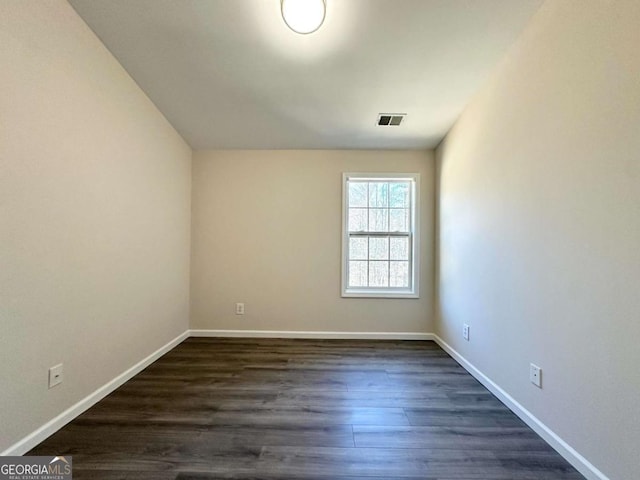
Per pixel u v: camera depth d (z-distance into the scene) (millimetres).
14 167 1568
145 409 2084
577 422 1553
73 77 1951
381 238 3838
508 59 2180
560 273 1684
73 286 1959
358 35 2133
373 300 3754
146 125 2811
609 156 1394
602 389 1419
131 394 2301
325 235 3771
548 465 1573
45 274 1752
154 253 2965
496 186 2330
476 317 2627
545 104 1808
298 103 2902
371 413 2057
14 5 1562
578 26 1567
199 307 3766
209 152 3785
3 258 1520
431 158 3752
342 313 3756
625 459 1310
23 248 1619
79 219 2008
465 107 2887
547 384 1769
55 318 1820
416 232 3744
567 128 1641
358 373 2717
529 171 1950
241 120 3186
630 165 1298
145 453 1634
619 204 1346
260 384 2484
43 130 1735
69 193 1925
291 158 3783
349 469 1533
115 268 2383
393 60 2348
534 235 1899
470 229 2760
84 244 2055
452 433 1839
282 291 3768
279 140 3574
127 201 2535
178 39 2189
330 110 2998
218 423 1924
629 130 1301
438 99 2791
